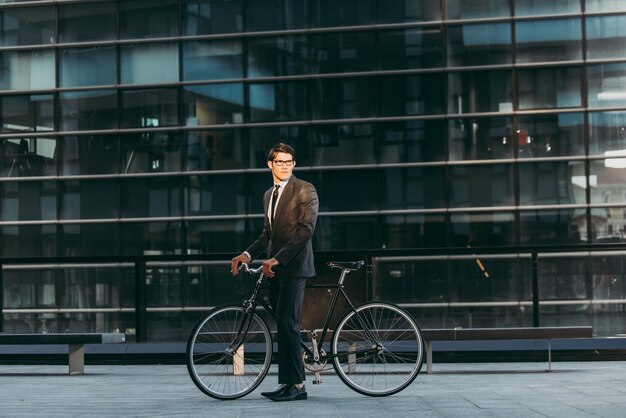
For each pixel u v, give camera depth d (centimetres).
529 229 1839
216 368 735
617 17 1850
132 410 675
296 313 731
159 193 1942
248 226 1908
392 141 1880
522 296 1591
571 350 1539
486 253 1568
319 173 1892
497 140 1861
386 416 603
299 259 731
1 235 1984
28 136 1994
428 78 1880
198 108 1942
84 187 1966
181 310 1603
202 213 1925
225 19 1944
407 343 756
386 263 1620
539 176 1847
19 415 653
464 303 1605
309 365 748
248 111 1925
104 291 1747
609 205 1828
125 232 1945
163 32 1964
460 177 1861
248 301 741
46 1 2000
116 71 1975
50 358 1589
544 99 1858
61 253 1964
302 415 611
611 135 1838
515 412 626
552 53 1859
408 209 1867
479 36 1877
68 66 1992
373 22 1898
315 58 1911
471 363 1518
